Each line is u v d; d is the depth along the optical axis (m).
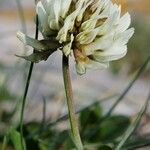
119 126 0.17
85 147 0.15
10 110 0.19
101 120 0.16
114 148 0.13
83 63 0.10
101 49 0.10
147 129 0.19
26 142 0.15
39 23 0.10
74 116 0.11
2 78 0.22
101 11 0.10
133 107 0.24
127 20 0.10
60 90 0.24
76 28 0.10
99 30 0.10
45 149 0.15
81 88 0.25
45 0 0.10
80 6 0.10
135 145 0.15
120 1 0.11
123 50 0.10
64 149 0.15
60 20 0.10
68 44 0.10
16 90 0.23
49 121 0.17
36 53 0.10
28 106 0.21
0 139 0.16
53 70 0.29
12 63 0.26
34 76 0.25
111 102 0.24
